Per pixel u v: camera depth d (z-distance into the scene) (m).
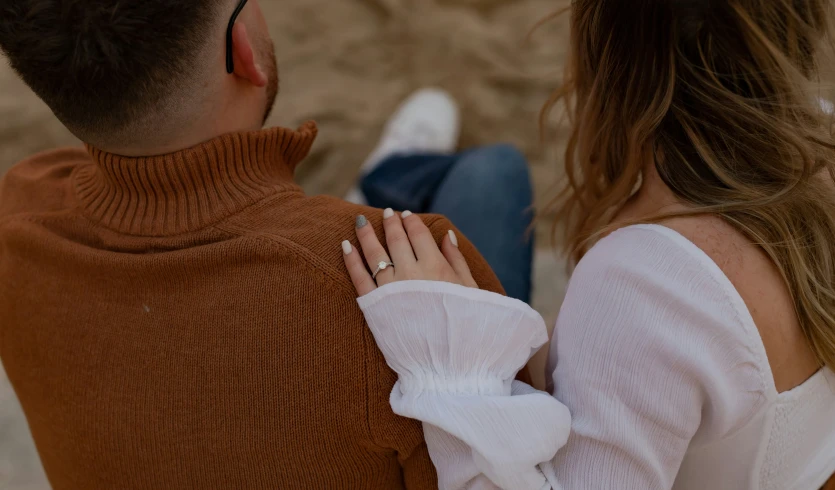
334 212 0.68
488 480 0.63
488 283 0.73
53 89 0.60
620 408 0.62
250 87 0.71
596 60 0.76
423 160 1.54
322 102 2.22
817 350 0.65
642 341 0.62
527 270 1.27
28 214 0.75
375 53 2.37
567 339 0.68
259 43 0.72
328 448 0.64
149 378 0.65
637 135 0.70
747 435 0.66
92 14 0.55
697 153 0.69
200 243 0.66
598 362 0.64
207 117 0.65
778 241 0.63
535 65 2.34
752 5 0.63
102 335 0.67
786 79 0.64
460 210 1.29
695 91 0.67
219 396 0.63
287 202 0.69
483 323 0.64
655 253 0.64
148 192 0.67
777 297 0.64
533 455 0.61
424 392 0.62
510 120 2.27
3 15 0.57
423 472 0.68
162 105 0.61
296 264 0.62
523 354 0.67
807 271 0.64
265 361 0.62
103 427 0.68
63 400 0.70
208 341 0.63
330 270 0.63
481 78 2.32
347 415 0.62
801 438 0.69
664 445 0.62
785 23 0.64
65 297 0.69
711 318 0.60
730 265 0.63
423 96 2.15
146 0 0.56
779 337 0.64
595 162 0.86
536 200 2.11
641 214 0.74
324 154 2.17
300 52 2.35
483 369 0.64
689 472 0.71
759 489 0.69
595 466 0.63
